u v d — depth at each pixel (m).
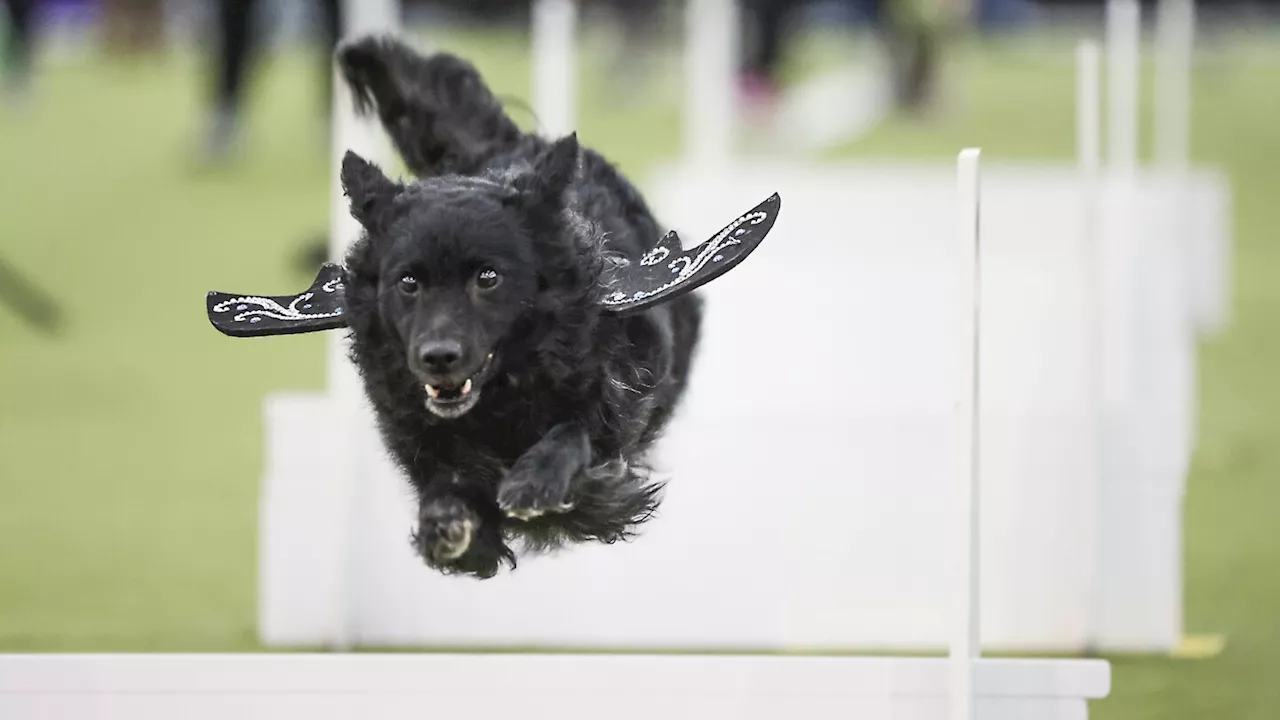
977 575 7.04
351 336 7.07
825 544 10.55
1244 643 10.60
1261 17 45.91
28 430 16.83
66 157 31.44
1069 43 49.19
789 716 7.18
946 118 35.12
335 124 10.01
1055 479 10.55
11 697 7.24
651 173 20.61
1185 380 13.94
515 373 6.84
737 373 13.14
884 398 12.97
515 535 7.20
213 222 25.98
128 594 11.84
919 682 7.11
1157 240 14.62
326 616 10.66
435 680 7.25
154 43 43.06
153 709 7.26
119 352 20.03
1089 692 7.00
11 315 21.30
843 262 15.48
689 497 10.60
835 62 44.00
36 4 36.41
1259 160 32.16
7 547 13.03
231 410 17.70
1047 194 16.86
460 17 37.56
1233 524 13.53
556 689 7.25
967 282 7.00
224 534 13.45
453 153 8.88
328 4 28.66
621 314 6.88
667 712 7.22
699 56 18.38
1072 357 12.59
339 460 10.59
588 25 37.72
